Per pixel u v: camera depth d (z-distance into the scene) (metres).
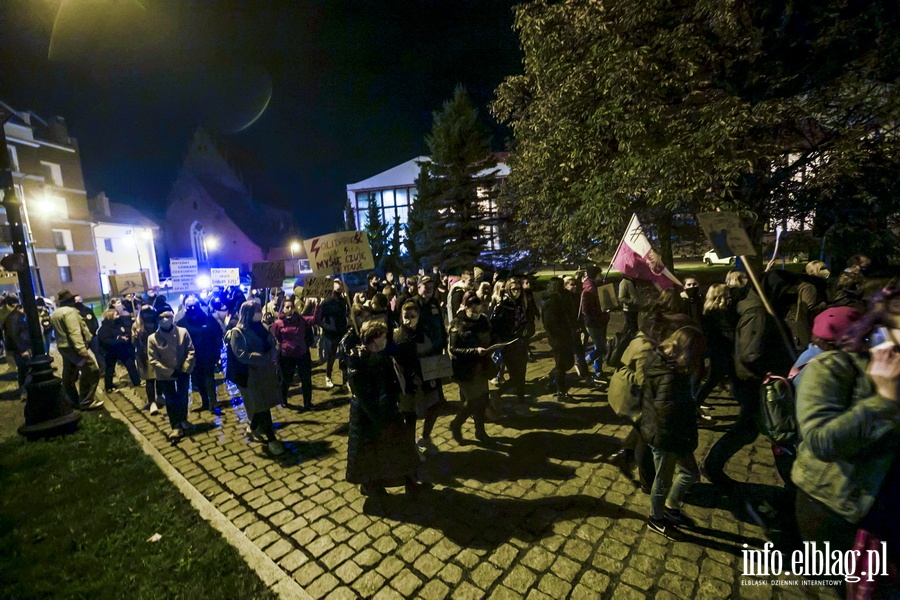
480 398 4.94
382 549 3.42
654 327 3.38
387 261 25.19
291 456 5.19
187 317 6.86
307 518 3.89
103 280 40.78
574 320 7.05
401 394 4.22
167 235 59.56
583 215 8.18
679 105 7.41
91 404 7.42
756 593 2.77
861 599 1.95
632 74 6.95
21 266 5.85
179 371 5.84
